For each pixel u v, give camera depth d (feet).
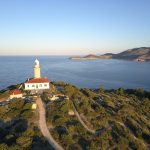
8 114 175.32
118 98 282.77
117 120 189.57
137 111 238.07
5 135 146.20
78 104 206.59
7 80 584.81
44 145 133.08
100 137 149.89
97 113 192.65
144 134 175.42
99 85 554.46
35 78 253.03
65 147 133.18
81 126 161.89
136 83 588.50
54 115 172.76
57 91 243.60
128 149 144.25
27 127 152.66
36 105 193.36
